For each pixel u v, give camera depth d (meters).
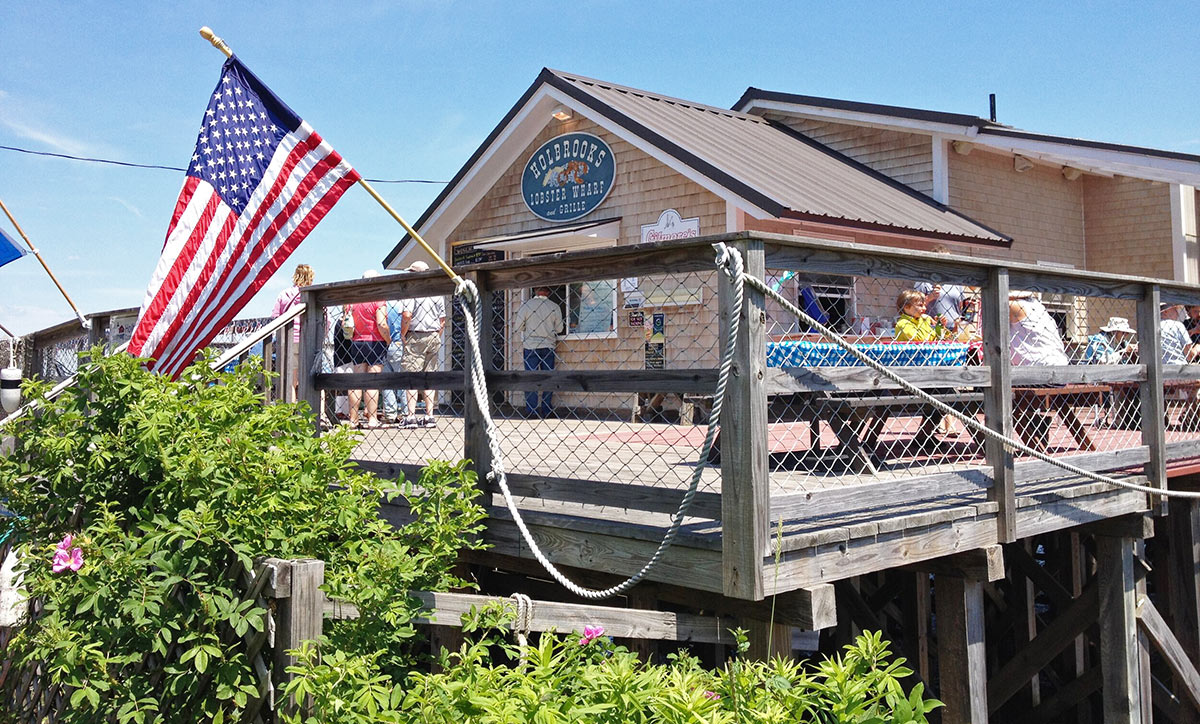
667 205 12.27
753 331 4.05
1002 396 5.39
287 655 3.18
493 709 2.82
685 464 6.57
